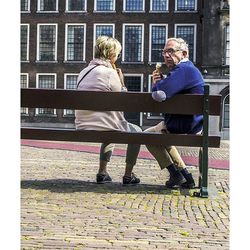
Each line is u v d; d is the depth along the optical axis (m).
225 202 5.20
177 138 5.54
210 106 5.46
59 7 38.47
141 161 9.91
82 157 10.94
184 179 6.08
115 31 37.81
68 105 5.60
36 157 10.59
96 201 5.10
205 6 33.38
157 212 4.67
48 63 38.59
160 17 37.25
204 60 33.19
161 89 5.43
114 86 5.91
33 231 3.94
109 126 5.68
